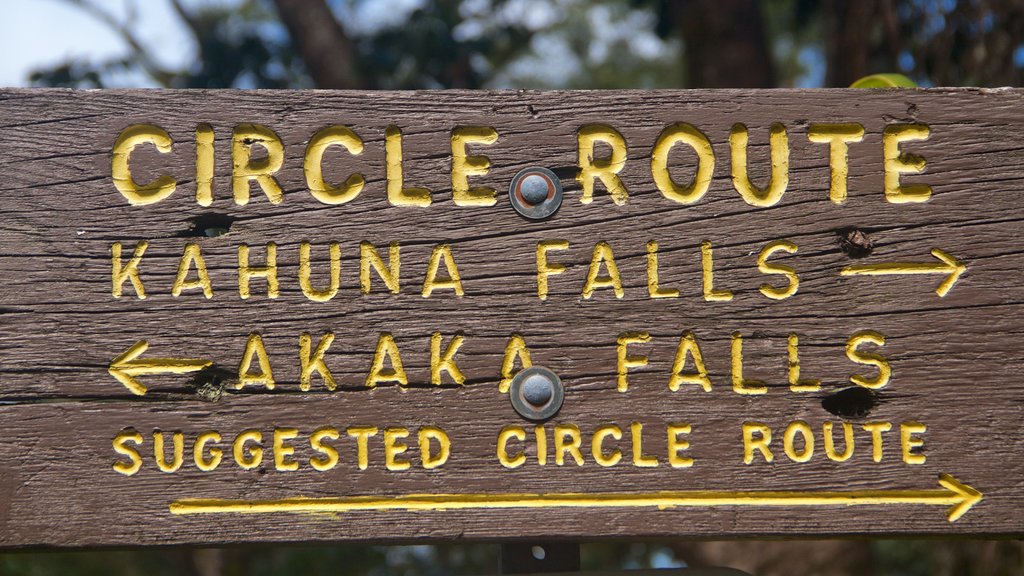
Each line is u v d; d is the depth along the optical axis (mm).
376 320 2186
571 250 2209
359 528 2137
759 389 2191
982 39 5000
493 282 2199
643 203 2223
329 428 2162
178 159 2205
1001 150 2250
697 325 2201
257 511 2139
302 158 2211
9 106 2201
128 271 2184
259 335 2180
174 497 2137
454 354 2184
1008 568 4441
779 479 2168
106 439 2150
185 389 2168
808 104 2252
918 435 2188
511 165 2221
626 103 2240
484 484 2154
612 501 2156
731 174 2232
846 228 2229
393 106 2225
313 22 7406
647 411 2180
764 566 5734
